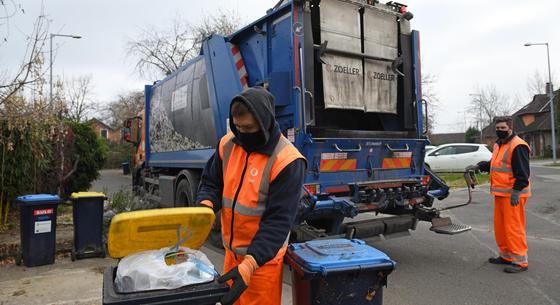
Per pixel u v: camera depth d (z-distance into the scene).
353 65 5.56
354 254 2.42
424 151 6.10
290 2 4.93
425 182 6.00
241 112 2.12
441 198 6.11
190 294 1.87
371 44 5.70
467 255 5.93
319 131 5.04
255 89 2.18
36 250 5.27
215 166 2.51
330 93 5.30
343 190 5.16
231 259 2.34
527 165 5.10
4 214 7.98
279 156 2.18
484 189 13.66
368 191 5.24
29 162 7.96
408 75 6.04
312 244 2.64
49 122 7.52
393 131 5.96
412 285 4.65
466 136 57.12
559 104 37.38
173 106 8.26
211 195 2.47
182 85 7.81
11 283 4.64
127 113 41.75
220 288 1.93
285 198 2.12
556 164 28.92
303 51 4.88
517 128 49.62
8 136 7.54
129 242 2.10
